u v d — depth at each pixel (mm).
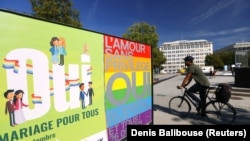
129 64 4215
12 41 2203
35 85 2432
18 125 2273
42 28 2498
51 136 2635
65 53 2795
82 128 3096
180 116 6602
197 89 6168
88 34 3178
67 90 2838
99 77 3418
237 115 6660
